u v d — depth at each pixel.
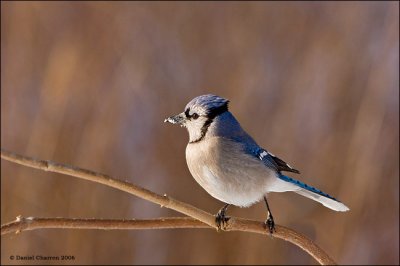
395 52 13.42
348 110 13.12
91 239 12.16
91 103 12.77
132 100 13.23
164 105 13.27
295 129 12.93
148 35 13.73
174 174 12.90
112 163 12.66
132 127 13.08
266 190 8.16
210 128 8.09
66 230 12.12
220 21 13.88
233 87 13.18
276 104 13.14
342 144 12.88
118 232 12.34
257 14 13.81
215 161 7.94
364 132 12.87
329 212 12.43
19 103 12.71
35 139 12.38
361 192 12.55
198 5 13.97
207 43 13.73
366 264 12.36
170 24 13.88
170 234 12.49
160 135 13.09
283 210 12.35
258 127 12.93
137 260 12.30
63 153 12.37
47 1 13.36
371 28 13.68
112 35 13.47
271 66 13.47
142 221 5.95
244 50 13.54
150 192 5.66
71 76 12.73
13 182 12.12
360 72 13.34
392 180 12.67
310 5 13.85
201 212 6.08
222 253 12.17
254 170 7.99
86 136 12.56
